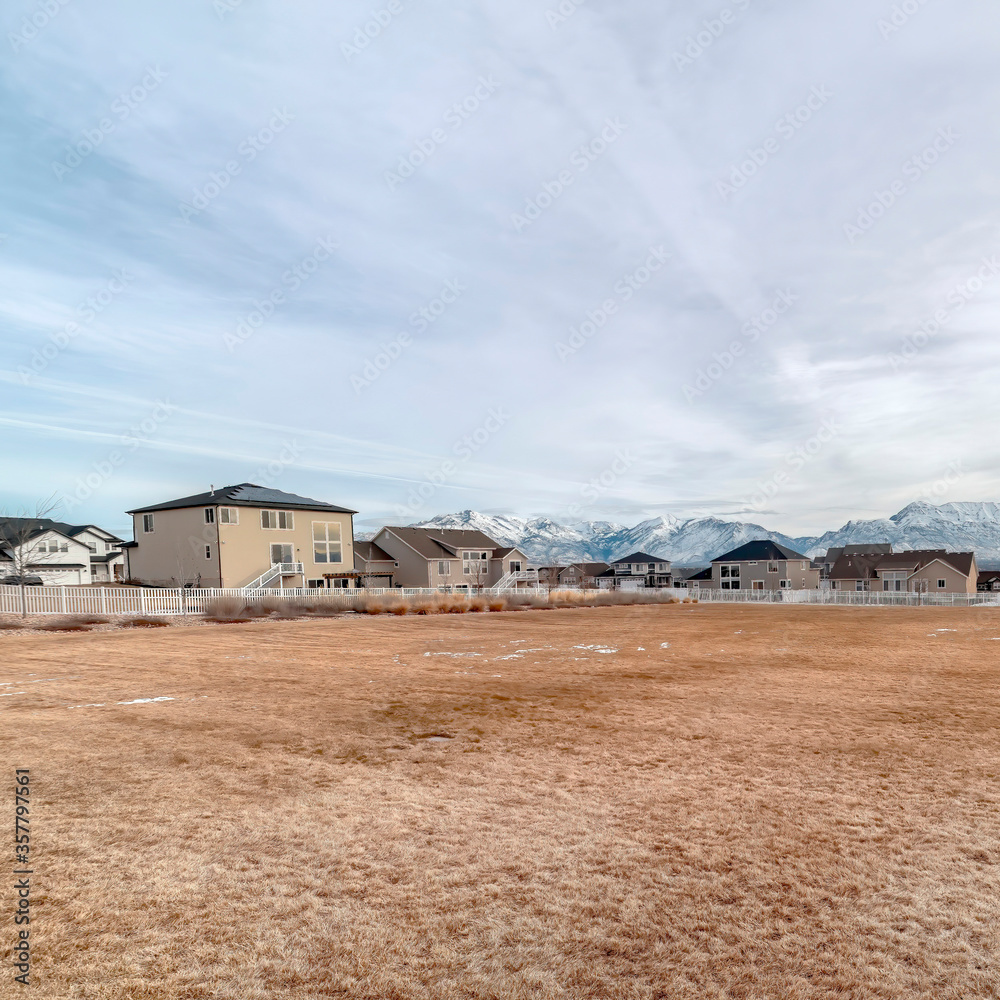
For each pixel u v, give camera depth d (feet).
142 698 30.19
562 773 19.29
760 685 34.50
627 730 24.53
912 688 33.63
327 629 72.23
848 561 248.93
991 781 18.49
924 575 224.74
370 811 16.12
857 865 13.26
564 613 111.96
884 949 10.37
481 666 42.01
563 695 31.50
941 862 13.41
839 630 71.46
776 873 12.92
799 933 10.82
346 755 21.03
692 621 88.28
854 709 28.35
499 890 12.19
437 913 11.35
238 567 132.77
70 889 11.94
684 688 33.63
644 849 14.01
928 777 18.90
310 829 14.96
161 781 18.12
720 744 22.57
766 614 108.68
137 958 9.89
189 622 81.46
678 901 11.84
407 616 99.86
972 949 10.36
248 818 15.56
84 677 36.58
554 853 13.80
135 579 142.51
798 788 17.94
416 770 19.51
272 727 24.62
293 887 12.23
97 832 14.55
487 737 23.44
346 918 11.17
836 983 9.51
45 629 68.64
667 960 10.07
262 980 9.44
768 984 9.49
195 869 12.86
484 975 9.65
